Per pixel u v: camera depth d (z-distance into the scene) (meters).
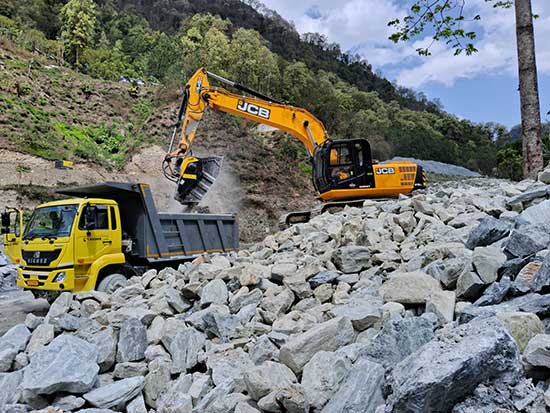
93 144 22.83
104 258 7.45
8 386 3.44
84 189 8.20
